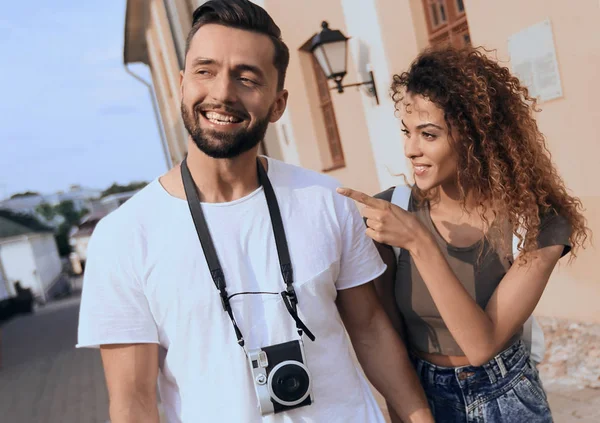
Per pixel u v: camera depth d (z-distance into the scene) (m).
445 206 1.65
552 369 3.47
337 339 1.45
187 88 1.34
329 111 7.32
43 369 9.49
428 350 1.67
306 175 1.51
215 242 1.35
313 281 1.40
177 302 1.32
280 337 1.35
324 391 1.39
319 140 7.55
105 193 82.31
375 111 5.69
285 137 8.24
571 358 3.53
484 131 1.52
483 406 1.59
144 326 1.33
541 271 1.50
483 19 4.21
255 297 1.35
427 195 1.68
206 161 1.36
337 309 1.60
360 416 1.44
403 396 1.61
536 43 3.81
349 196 1.44
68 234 57.59
